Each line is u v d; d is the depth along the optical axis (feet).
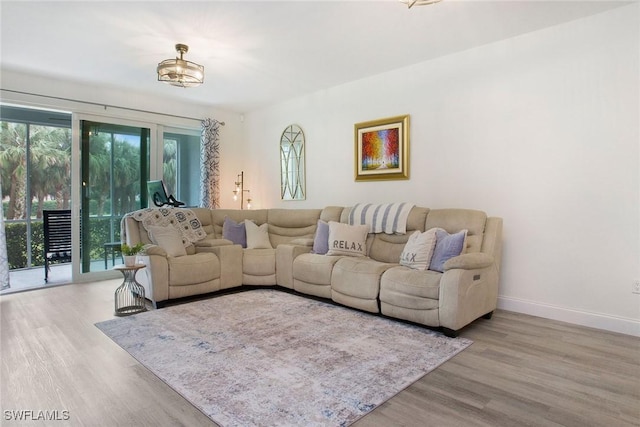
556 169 10.16
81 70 13.26
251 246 14.62
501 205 11.18
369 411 5.66
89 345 8.27
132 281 11.11
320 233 13.34
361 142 14.64
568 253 10.01
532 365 7.30
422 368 7.13
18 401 5.95
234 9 8.96
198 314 10.56
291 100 17.60
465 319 8.83
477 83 11.53
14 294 12.95
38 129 18.83
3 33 10.25
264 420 5.41
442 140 12.39
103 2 8.62
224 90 16.05
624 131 9.13
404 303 9.48
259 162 19.52
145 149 16.87
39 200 18.99
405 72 13.24
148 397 6.07
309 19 9.48
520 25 10.05
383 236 12.42
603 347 8.21
